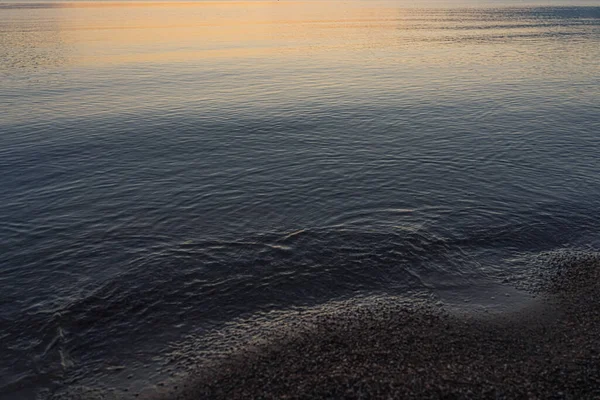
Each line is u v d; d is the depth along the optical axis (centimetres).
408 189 1942
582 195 1878
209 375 989
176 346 1087
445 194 1894
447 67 4884
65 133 2641
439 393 918
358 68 4794
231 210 1770
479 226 1641
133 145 2459
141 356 1059
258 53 5859
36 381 998
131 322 1176
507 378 955
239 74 4412
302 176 2077
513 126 2783
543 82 4066
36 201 1841
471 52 5991
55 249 1509
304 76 4325
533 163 2216
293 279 1343
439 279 1346
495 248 1513
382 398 909
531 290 1276
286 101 3353
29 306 1235
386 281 1338
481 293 1273
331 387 938
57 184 1992
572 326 1116
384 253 1470
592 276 1330
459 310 1192
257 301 1249
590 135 2612
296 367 998
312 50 6166
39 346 1096
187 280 1341
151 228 1641
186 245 1528
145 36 7756
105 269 1399
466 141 2522
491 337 1082
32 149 2388
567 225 1648
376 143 2497
